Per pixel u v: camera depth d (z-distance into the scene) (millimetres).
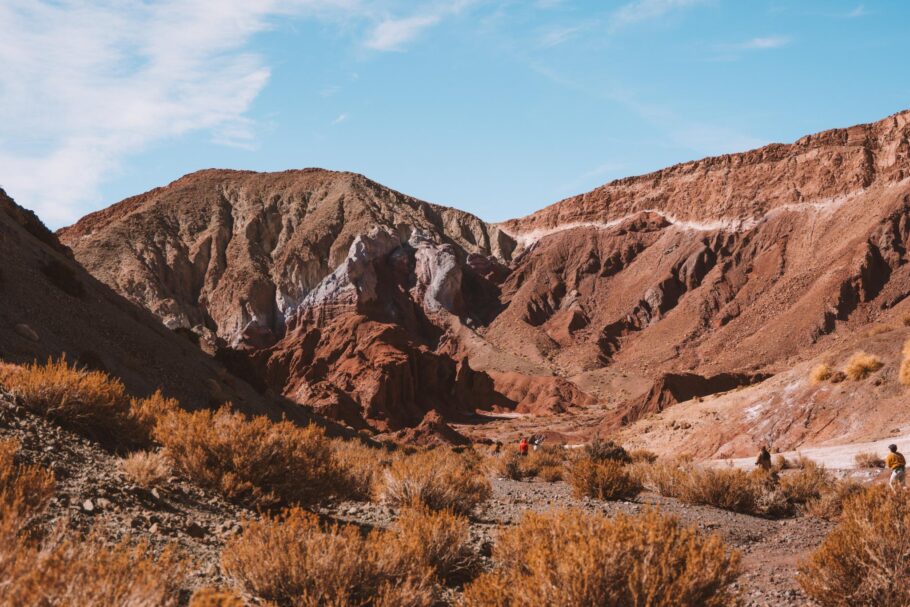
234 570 5891
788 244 194500
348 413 97250
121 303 40156
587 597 5133
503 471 25766
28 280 30438
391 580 6281
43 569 3896
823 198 197250
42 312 28344
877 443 33031
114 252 198500
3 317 24938
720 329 179375
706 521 14125
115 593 3904
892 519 7660
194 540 7242
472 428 119438
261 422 10117
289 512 9289
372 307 193250
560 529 6566
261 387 43875
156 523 7359
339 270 199875
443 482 11555
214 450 9602
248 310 194750
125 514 7391
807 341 152500
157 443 11555
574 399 154125
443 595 6902
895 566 7281
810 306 160500
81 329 29641
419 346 143125
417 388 131375
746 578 9273
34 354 23125
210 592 4219
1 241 31625
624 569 5266
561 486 22125
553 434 100375
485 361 180750
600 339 194750
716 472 17422
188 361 36469
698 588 5391
